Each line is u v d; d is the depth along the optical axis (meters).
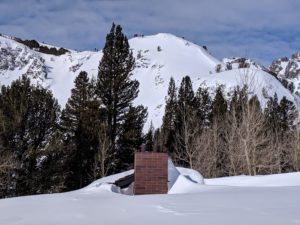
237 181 15.99
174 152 40.84
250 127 31.88
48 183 29.23
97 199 9.40
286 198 8.70
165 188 12.05
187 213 7.18
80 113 36.88
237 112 36.44
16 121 27.70
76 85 38.25
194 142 39.62
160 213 7.30
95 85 39.34
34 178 28.41
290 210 7.15
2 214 7.79
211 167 37.53
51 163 29.44
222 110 47.84
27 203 9.00
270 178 16.05
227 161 37.69
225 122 39.75
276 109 52.28
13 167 26.69
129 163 37.38
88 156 35.34
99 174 34.66
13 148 27.98
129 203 8.58
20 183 28.11
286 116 53.09
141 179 12.06
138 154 12.23
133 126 38.31
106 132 35.81
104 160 33.84
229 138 36.56
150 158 12.21
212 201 8.48
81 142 35.25
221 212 7.13
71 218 7.20
